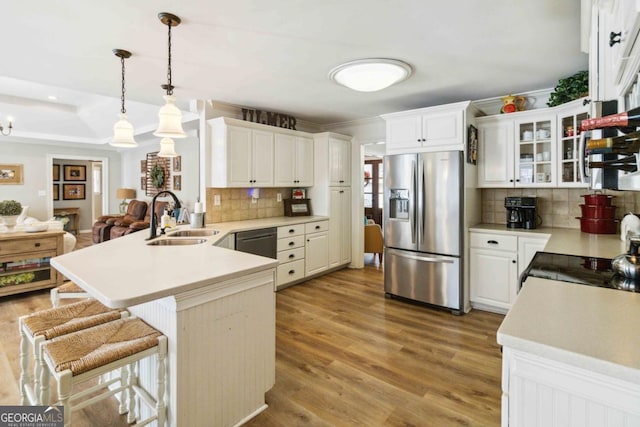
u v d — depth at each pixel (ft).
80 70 9.43
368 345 8.79
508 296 10.59
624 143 3.66
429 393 6.74
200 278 5.00
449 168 10.97
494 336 9.29
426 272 11.52
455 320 10.44
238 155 12.80
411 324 10.13
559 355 2.58
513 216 11.20
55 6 6.13
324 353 8.37
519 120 11.05
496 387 6.93
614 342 2.69
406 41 7.68
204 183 12.94
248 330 5.93
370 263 18.43
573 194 11.03
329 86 10.89
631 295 3.96
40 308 11.50
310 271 14.71
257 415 6.11
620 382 2.44
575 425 2.64
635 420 2.40
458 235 10.87
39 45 7.78
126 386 5.81
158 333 5.05
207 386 5.32
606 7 4.83
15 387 6.88
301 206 16.05
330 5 6.18
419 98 12.28
